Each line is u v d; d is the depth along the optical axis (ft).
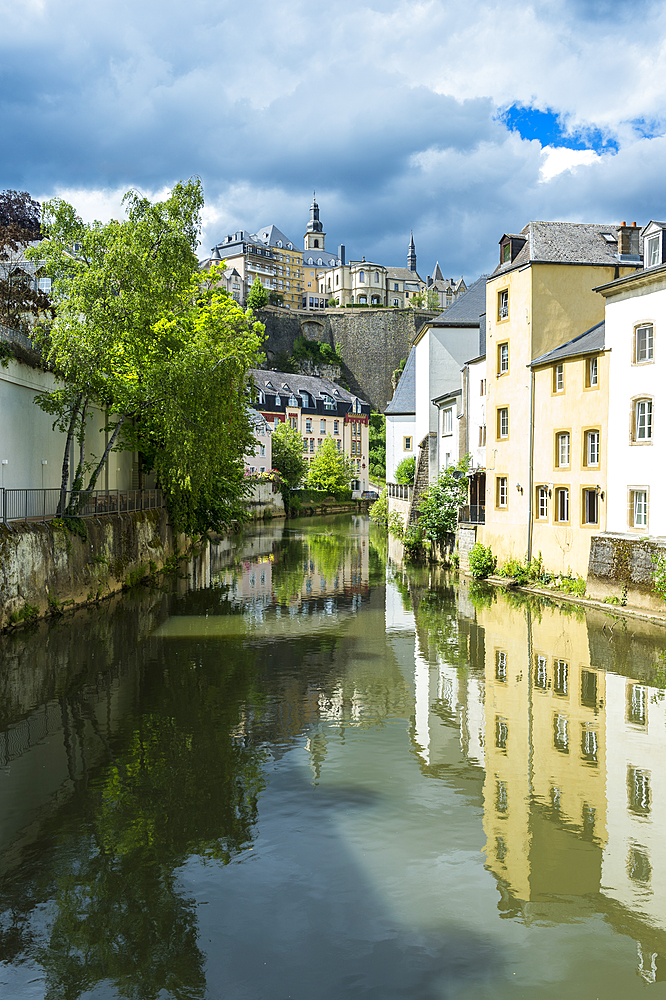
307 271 645.51
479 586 96.07
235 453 118.21
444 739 39.99
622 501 78.23
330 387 397.80
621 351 77.97
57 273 75.36
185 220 76.89
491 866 26.89
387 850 28.04
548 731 41.24
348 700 46.78
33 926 23.43
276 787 33.71
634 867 26.91
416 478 150.51
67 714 43.57
